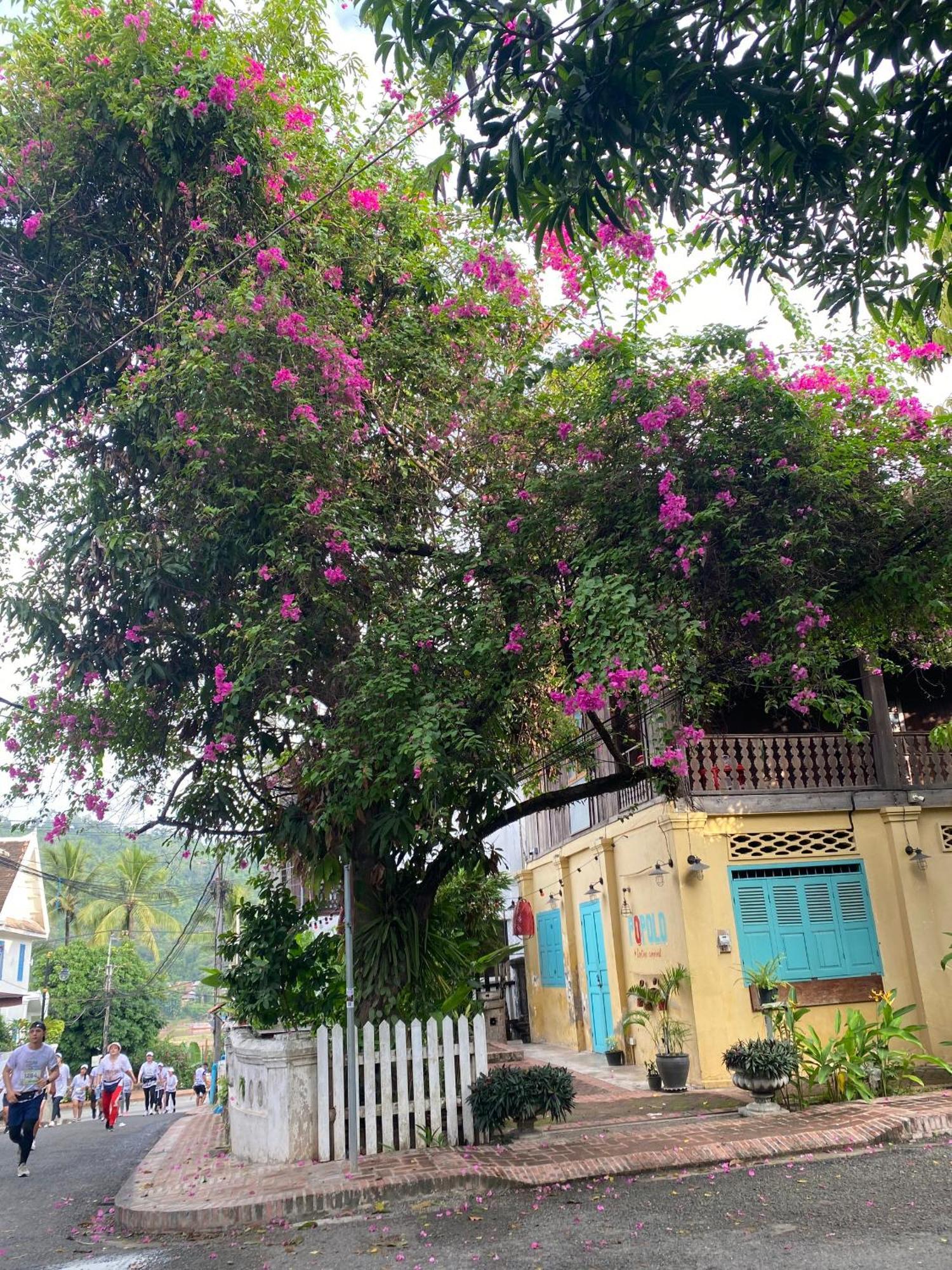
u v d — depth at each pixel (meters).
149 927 42.28
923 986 13.34
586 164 4.60
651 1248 5.70
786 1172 7.41
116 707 9.65
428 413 9.77
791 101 4.35
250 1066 9.79
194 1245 6.91
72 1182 10.20
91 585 8.96
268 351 8.84
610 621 7.57
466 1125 8.95
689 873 13.21
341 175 9.88
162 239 9.80
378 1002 9.41
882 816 14.09
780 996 11.98
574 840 18.23
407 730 7.63
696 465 8.38
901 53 4.22
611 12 4.12
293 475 8.61
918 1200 6.32
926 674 15.64
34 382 9.87
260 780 9.89
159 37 9.41
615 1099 11.62
